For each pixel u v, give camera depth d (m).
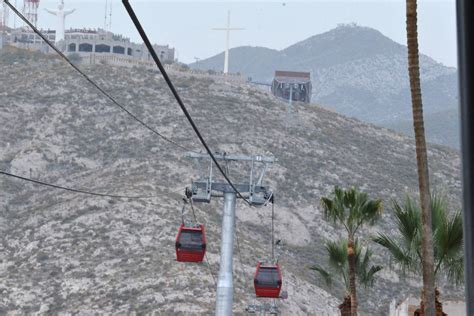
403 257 79.56
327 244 115.25
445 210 74.88
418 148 57.75
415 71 55.03
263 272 132.12
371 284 114.44
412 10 52.91
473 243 15.52
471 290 15.44
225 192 112.19
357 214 106.06
